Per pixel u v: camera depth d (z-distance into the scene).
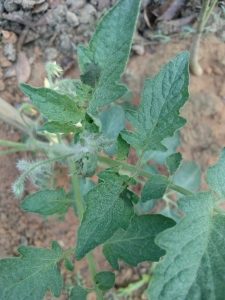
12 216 0.19
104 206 0.11
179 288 0.11
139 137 0.12
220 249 0.11
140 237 0.13
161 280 0.10
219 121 0.20
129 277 0.20
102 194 0.11
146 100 0.12
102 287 0.13
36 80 0.20
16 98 0.20
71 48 0.20
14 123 0.17
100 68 0.11
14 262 0.13
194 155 0.20
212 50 0.20
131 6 0.11
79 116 0.11
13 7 0.19
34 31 0.20
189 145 0.20
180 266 0.11
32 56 0.20
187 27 0.20
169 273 0.11
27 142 0.17
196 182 0.18
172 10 0.20
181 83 0.11
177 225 0.11
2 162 0.19
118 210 0.11
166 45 0.20
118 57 0.11
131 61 0.20
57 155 0.16
